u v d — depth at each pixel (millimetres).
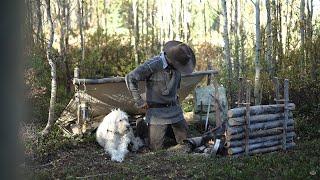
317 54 8797
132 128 7320
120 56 12086
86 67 10898
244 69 9680
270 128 6238
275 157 5836
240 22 13500
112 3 20672
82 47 11070
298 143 6840
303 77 8664
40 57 8281
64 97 9250
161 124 6805
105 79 6934
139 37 13719
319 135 7246
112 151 6293
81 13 12234
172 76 6801
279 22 9805
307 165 5418
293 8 11867
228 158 5910
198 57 14062
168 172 5465
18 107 1565
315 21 10289
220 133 6535
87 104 7145
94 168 5738
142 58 12211
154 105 6852
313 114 7863
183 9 15062
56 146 6582
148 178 5156
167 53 6691
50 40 7363
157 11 17062
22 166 1979
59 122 7328
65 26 11391
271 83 8609
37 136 6586
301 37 9422
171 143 7199
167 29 15086
